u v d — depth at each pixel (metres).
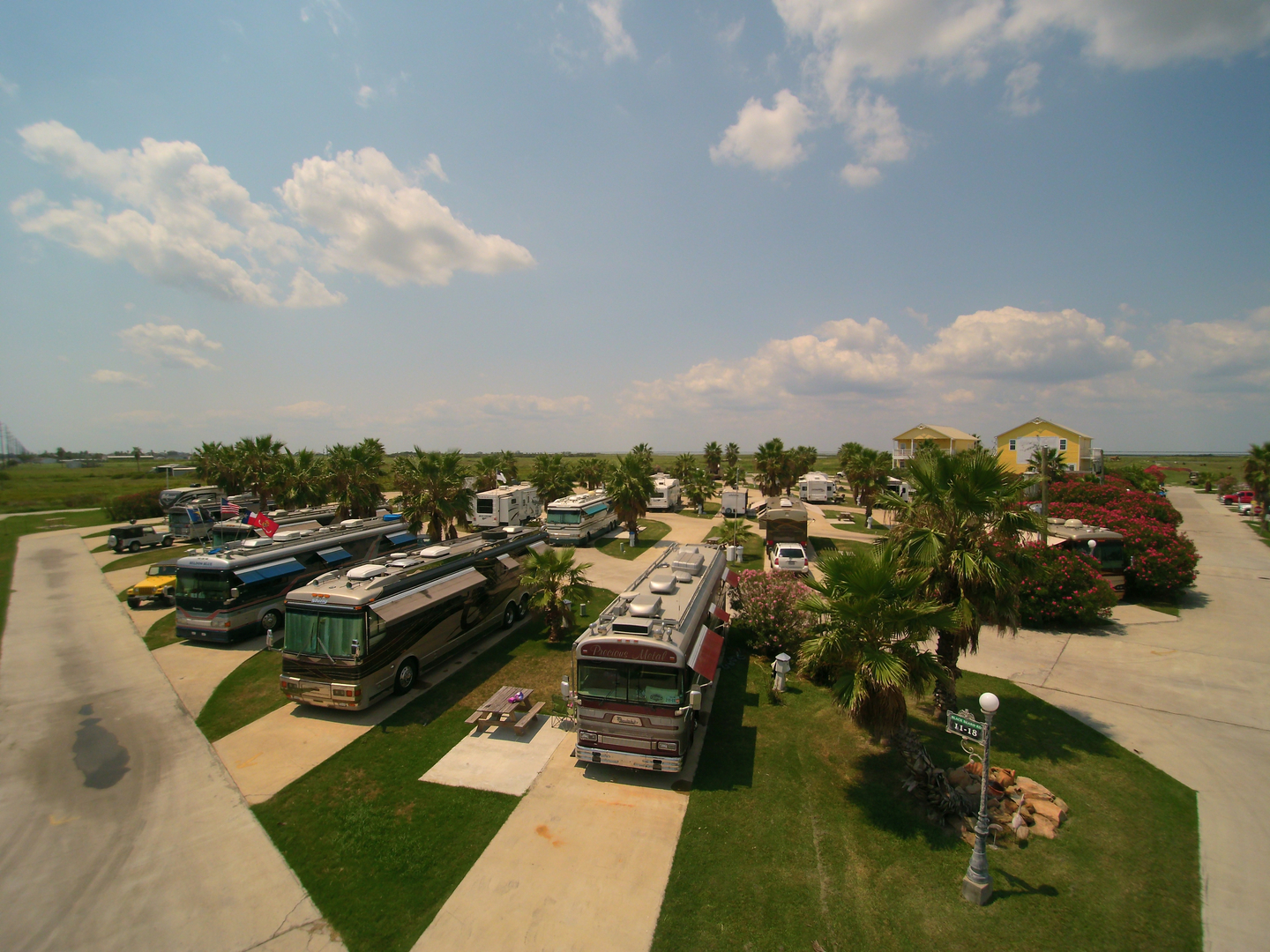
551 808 8.66
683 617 10.57
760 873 7.34
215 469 39.53
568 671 14.16
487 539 18.33
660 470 85.81
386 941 6.29
